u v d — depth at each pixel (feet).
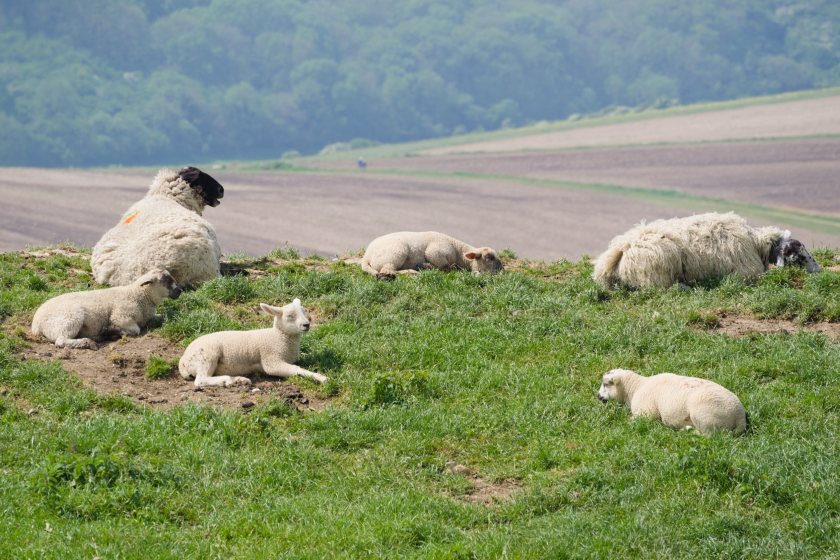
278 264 69.15
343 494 37.32
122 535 33.37
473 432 42.45
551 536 33.86
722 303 57.82
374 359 49.83
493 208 418.31
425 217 393.70
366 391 46.24
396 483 38.37
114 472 36.94
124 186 470.39
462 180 520.42
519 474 39.34
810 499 36.24
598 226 374.02
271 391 46.03
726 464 37.52
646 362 49.75
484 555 32.78
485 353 50.98
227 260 70.33
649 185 475.31
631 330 52.95
